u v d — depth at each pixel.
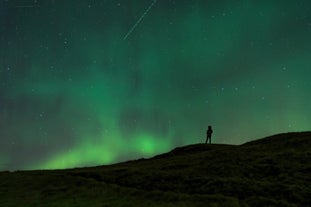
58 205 30.67
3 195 35.31
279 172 34.06
